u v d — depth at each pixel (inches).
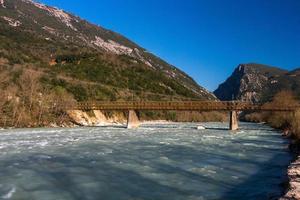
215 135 2171.5
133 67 6515.8
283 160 1115.9
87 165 987.9
